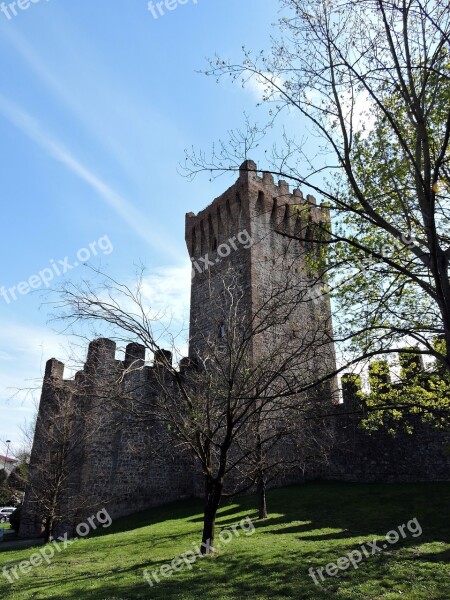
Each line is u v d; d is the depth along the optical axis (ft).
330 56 31.01
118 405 45.01
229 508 70.03
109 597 32.12
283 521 57.11
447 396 48.49
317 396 39.32
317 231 39.42
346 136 30.78
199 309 105.81
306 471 87.76
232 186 104.37
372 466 81.56
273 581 33.32
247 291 92.58
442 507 57.00
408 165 31.76
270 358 40.78
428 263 28.32
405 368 51.55
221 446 41.70
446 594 28.19
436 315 40.86
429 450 75.97
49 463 73.87
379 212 37.35
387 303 40.45
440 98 31.17
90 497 79.30
